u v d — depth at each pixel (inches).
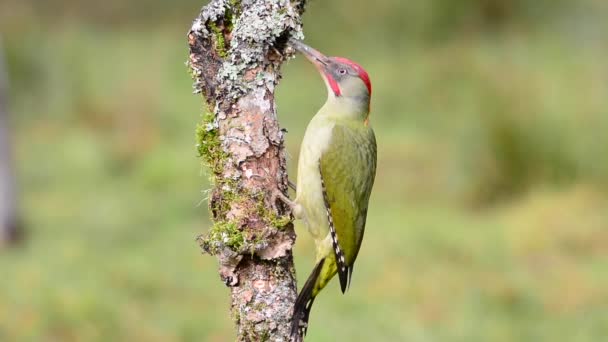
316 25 1133.7
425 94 935.0
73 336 484.4
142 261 577.0
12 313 496.1
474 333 486.9
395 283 548.4
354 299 523.5
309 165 317.1
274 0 263.4
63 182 757.9
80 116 924.0
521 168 706.2
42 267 564.4
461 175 714.8
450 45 1081.4
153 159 781.3
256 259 262.2
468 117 784.3
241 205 261.9
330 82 327.3
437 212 677.3
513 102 737.0
